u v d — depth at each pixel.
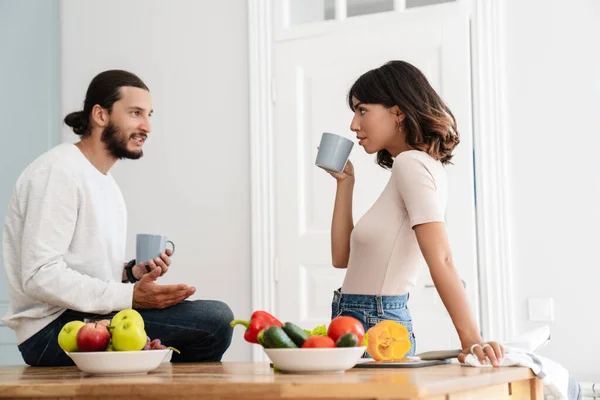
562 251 3.55
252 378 1.47
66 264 2.33
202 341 2.37
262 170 4.12
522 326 3.58
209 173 4.24
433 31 3.83
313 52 4.07
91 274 2.40
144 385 1.43
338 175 2.58
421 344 3.69
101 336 1.77
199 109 4.29
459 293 1.95
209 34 4.30
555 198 3.58
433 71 3.82
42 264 2.25
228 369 1.82
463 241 3.69
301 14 4.16
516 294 3.61
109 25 4.49
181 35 4.35
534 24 3.67
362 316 2.20
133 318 1.79
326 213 4.00
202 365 2.03
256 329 1.70
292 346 1.59
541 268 3.57
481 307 3.65
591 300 3.49
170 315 2.33
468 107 3.74
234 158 4.20
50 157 2.37
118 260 2.52
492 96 3.71
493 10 3.73
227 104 4.23
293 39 4.12
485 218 3.67
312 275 4.00
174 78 4.35
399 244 2.18
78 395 1.49
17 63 4.45
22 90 4.45
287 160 4.09
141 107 2.56
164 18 4.39
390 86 2.23
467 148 3.72
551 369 1.82
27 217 2.29
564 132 3.59
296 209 4.05
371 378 1.41
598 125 3.54
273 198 4.10
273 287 4.06
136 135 2.57
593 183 3.53
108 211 2.49
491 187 3.67
